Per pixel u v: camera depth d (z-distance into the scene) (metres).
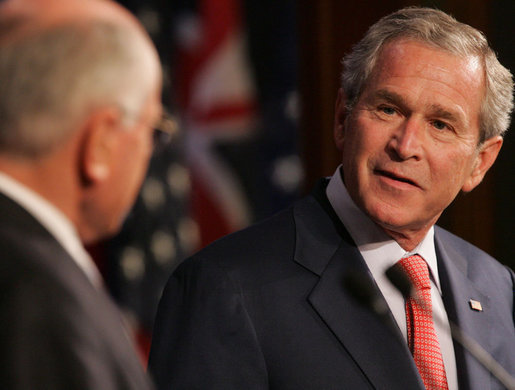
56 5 3.38
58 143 3.28
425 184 5.52
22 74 3.23
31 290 3.03
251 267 5.57
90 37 3.32
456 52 5.58
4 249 3.12
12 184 3.28
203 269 5.55
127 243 12.85
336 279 5.59
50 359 2.96
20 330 2.95
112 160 3.46
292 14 13.77
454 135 5.59
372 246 5.77
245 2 13.80
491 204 13.59
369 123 5.59
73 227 3.47
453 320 5.91
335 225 5.86
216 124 13.75
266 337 5.36
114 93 3.36
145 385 3.26
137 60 3.45
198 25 13.70
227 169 13.75
